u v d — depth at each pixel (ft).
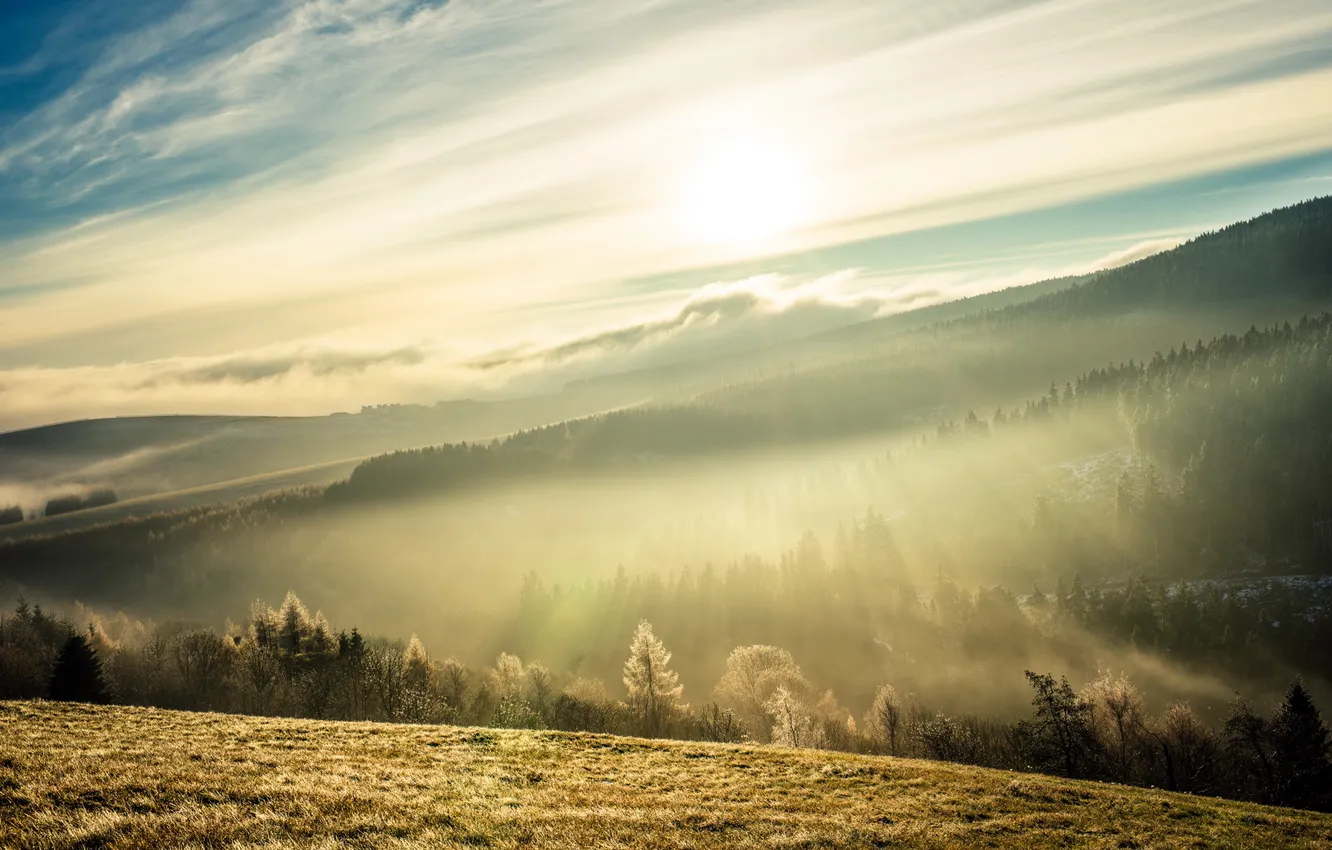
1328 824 92.38
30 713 104.06
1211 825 89.35
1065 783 108.27
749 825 74.13
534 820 67.26
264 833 56.39
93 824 55.26
